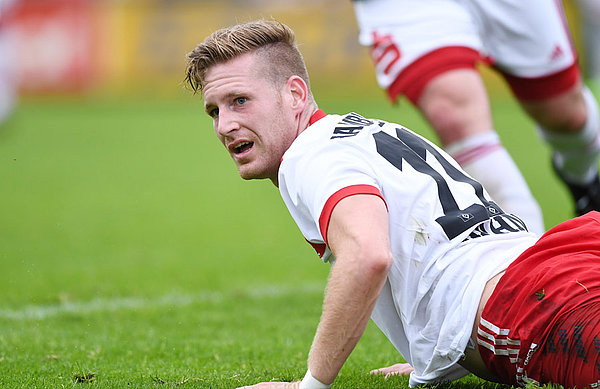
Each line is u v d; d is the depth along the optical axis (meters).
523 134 58.75
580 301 8.07
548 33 17.05
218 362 12.74
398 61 16.11
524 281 8.45
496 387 10.02
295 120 9.26
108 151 59.22
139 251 28.70
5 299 20.11
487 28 17.05
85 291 21.38
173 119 75.75
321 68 80.62
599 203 20.58
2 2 49.66
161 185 46.47
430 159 9.20
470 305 8.62
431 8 16.16
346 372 11.49
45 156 56.34
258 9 83.44
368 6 16.88
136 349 14.03
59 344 14.57
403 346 9.48
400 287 8.87
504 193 15.45
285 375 11.03
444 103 15.70
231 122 9.09
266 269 25.28
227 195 43.56
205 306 19.28
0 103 60.94
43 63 81.56
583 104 18.14
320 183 8.27
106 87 83.94
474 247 8.78
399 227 8.70
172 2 87.44
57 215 36.59
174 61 84.44
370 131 9.03
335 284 7.88
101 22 83.56
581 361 7.96
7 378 11.38
